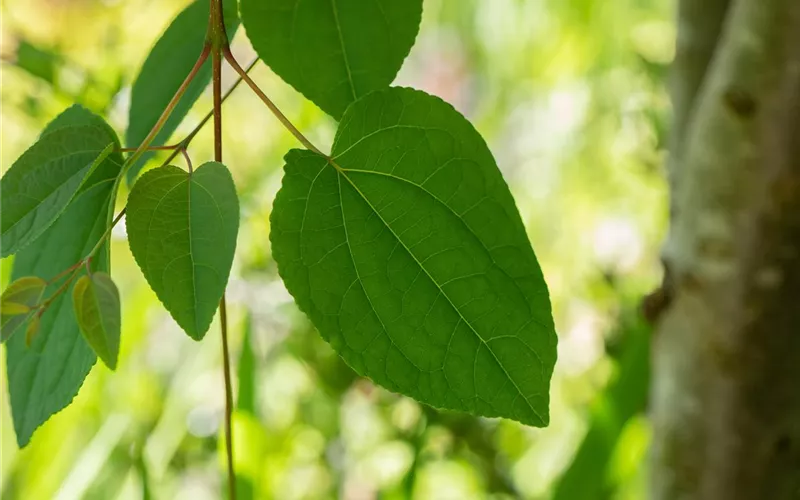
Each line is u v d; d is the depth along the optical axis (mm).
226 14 513
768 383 646
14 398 504
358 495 1181
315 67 507
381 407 1067
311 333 1045
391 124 470
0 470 1042
